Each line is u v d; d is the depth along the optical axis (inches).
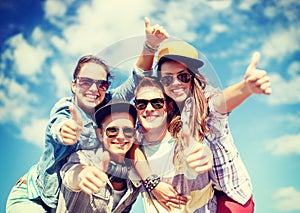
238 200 60.4
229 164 58.7
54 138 56.5
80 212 60.1
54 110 60.7
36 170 67.2
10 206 66.7
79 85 50.8
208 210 58.2
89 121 51.3
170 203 54.8
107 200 58.3
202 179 56.6
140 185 57.0
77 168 54.7
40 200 66.3
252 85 52.7
